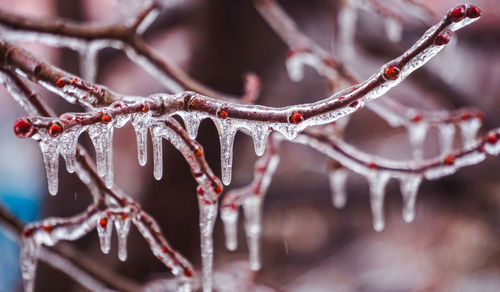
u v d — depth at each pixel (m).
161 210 1.26
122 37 0.76
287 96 1.72
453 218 1.81
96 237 1.34
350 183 1.68
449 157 0.74
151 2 0.77
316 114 0.63
